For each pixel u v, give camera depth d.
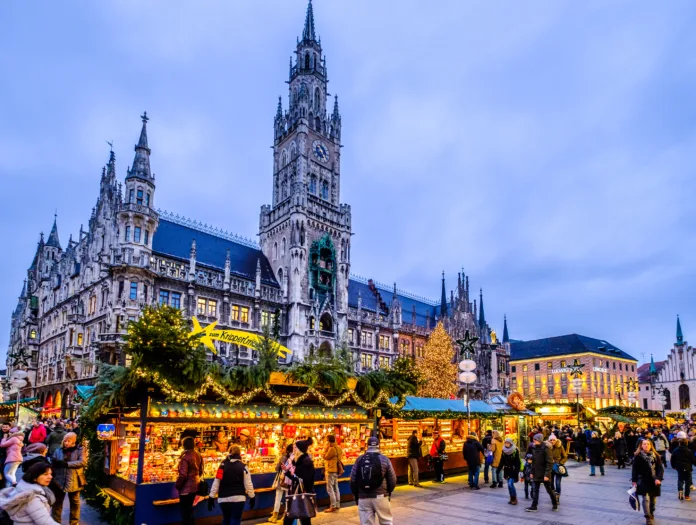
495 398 39.44
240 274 67.12
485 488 24.30
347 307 76.25
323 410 21.53
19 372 35.12
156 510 15.70
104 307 55.69
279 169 80.06
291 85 83.50
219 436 19.28
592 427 44.03
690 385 113.56
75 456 15.08
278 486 17.22
